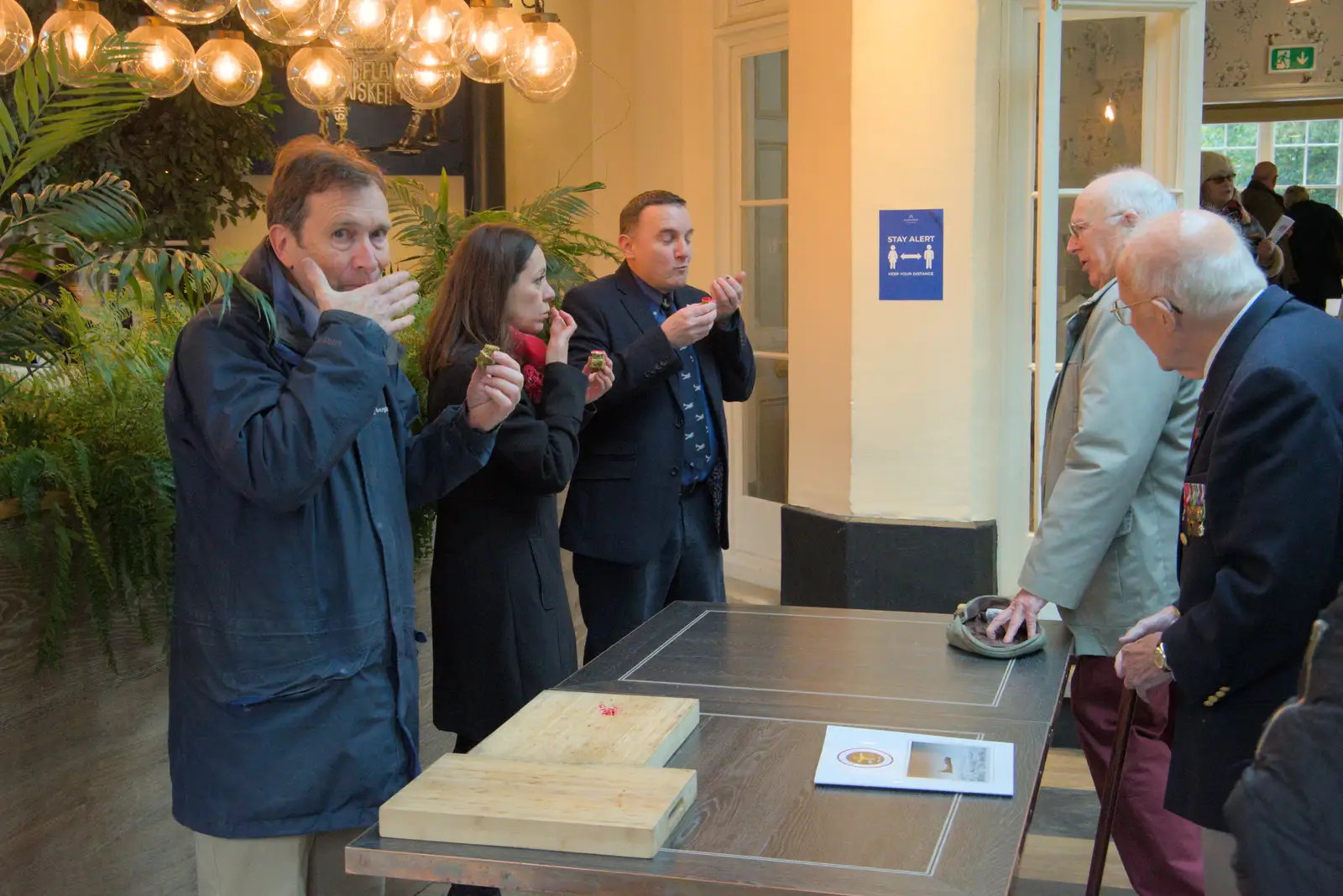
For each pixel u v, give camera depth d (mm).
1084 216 2607
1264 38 9492
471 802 1586
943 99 4316
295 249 1958
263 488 1792
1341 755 1132
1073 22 4180
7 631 2242
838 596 4641
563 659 2814
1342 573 1795
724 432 3467
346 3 3645
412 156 6551
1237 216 5551
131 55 2330
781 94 5336
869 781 1724
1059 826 3623
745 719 2014
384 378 1893
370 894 2115
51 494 2297
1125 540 2570
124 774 2527
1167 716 2678
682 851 1527
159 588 2492
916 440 4512
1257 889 1149
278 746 1915
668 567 3359
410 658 2076
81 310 2592
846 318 4586
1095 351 2547
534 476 2615
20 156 2271
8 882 2275
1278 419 1788
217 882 1978
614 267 6258
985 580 4473
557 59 4062
